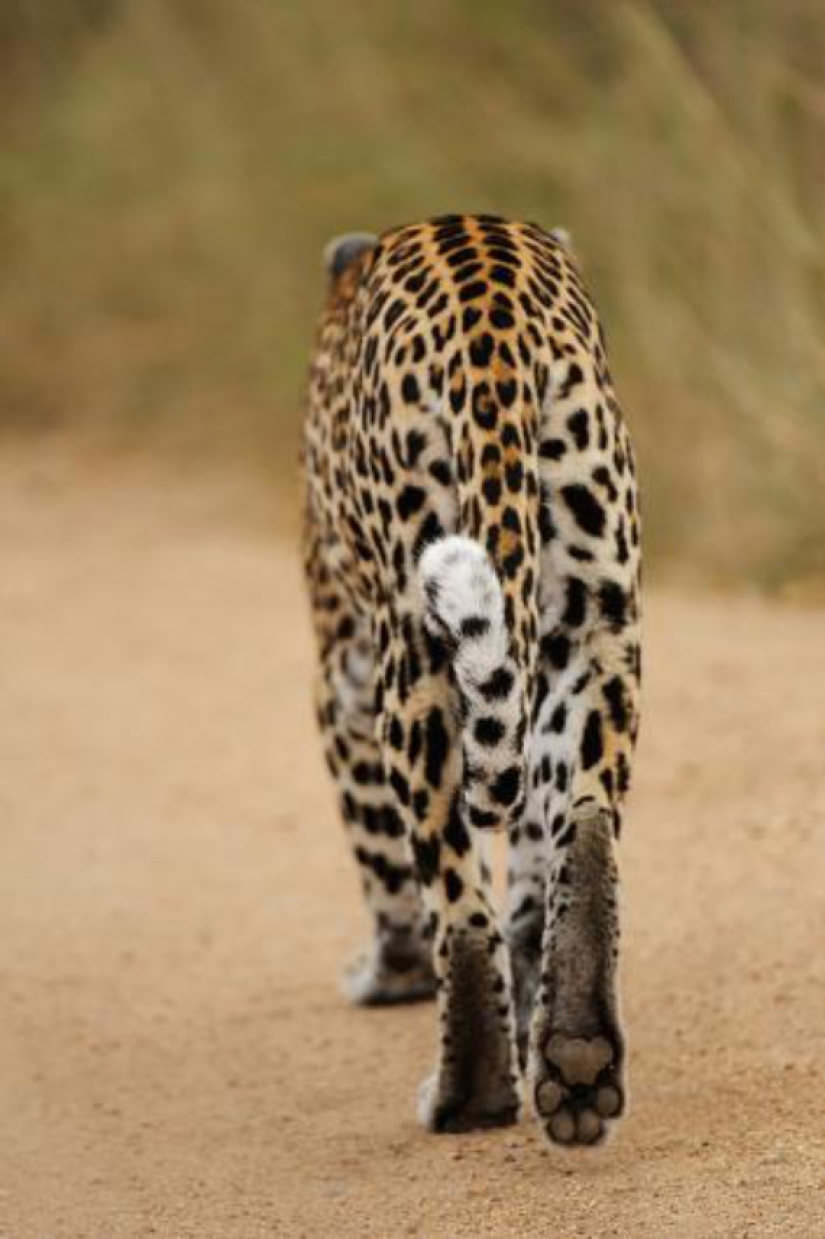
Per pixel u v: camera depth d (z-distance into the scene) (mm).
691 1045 20766
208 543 44719
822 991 21062
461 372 18375
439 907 18938
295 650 37062
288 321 47938
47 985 25234
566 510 18609
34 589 42062
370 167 46281
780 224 36562
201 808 30781
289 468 48188
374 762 23328
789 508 36062
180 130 51625
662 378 39281
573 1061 17594
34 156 54594
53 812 31109
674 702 30719
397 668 19031
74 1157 20453
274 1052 22766
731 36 38625
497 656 16766
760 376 36594
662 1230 16922
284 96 48406
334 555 22484
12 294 55250
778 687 30719
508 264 19344
